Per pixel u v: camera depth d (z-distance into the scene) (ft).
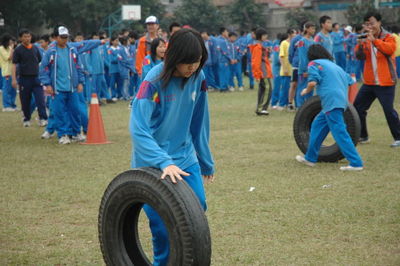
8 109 55.52
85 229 18.10
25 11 183.01
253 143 33.65
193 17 208.33
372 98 32.01
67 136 35.35
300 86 45.55
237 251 15.84
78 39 58.90
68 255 15.81
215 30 209.77
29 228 18.21
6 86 55.16
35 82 42.47
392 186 22.74
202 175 14.20
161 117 12.48
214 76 73.61
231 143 33.71
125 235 12.48
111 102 60.59
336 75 25.66
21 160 29.60
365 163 27.35
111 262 12.39
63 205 20.92
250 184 23.52
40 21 190.60
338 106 25.48
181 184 11.25
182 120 12.71
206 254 11.09
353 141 27.78
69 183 24.25
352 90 45.44
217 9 211.20
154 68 12.25
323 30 44.50
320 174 25.23
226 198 21.35
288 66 49.85
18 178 25.40
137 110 12.04
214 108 52.29
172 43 11.77
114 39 63.05
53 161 29.25
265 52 45.78
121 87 64.18
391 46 30.07
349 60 72.38
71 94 34.99
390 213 19.08
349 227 17.74
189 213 10.94
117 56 62.85
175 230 11.01
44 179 25.12
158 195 11.17
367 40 30.60
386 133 36.50
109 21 183.52
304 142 28.84
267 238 16.89
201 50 11.86
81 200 21.53
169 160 11.56
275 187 22.94
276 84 52.85
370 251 15.69
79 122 35.73
